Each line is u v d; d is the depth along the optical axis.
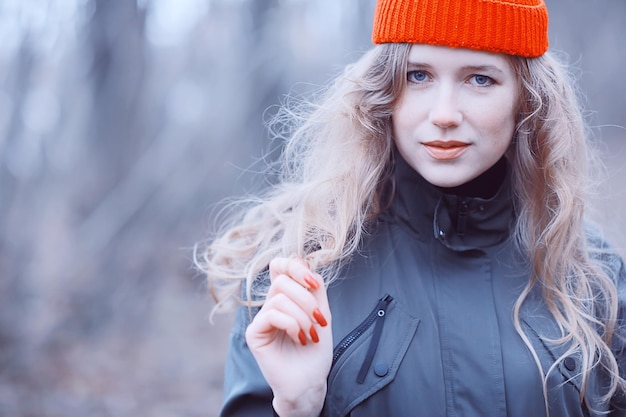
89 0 5.57
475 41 1.36
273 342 1.34
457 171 1.42
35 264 5.40
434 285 1.50
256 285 1.58
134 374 4.51
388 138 1.55
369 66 1.50
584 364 1.44
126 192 5.70
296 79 5.71
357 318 1.48
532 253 1.52
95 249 5.47
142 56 5.79
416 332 1.45
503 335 1.46
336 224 1.53
